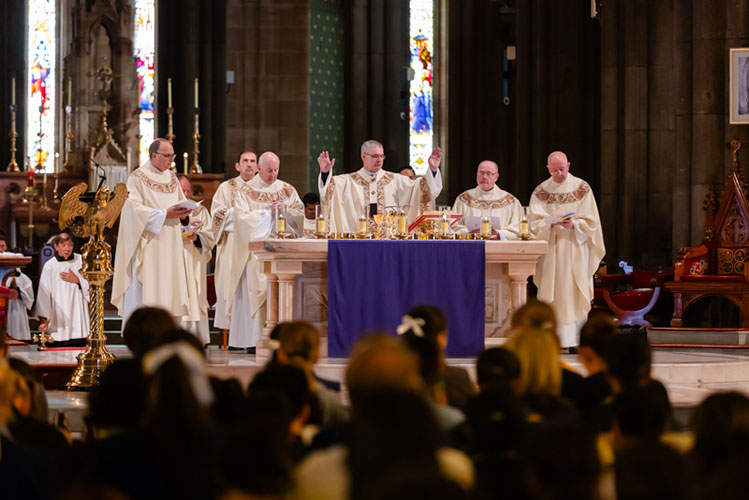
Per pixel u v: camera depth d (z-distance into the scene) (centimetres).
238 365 1219
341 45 2880
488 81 2981
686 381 1296
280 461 387
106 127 2625
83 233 1202
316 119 2800
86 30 2675
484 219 1295
